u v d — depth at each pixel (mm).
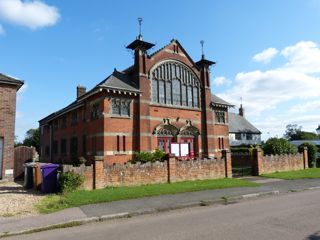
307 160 26719
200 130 28469
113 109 23219
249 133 59312
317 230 7320
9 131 18922
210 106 29531
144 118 24359
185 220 8883
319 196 13039
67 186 13539
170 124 26219
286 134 98438
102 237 7309
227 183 16734
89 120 25125
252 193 13680
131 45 25438
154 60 26125
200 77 29562
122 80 25016
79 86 34688
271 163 23281
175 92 27359
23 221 8844
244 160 27250
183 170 17859
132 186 15422
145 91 24844
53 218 9141
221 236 6945
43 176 14117
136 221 9070
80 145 27312
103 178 14750
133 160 21422
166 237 7035
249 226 7828
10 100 19156
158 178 16719
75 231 8047
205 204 11648
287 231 7273
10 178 18703
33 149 22219
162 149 25531
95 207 10695
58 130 34781
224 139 30500
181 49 28500
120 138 23062
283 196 13367
